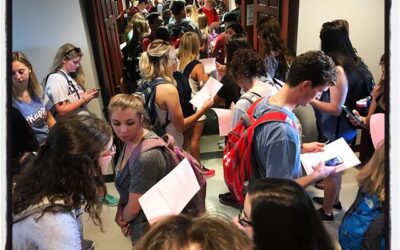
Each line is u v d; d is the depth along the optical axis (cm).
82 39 288
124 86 399
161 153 145
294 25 281
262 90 182
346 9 248
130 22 429
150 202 131
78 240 111
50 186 106
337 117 232
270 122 140
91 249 244
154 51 218
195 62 289
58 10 276
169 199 135
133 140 146
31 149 111
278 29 261
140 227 146
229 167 160
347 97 229
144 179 141
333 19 261
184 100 256
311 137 296
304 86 137
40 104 221
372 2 230
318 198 242
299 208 92
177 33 383
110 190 297
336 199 232
